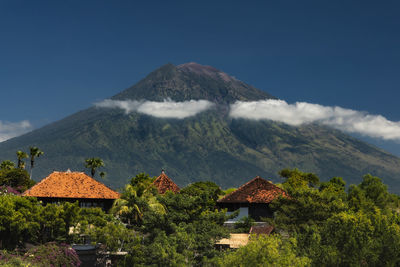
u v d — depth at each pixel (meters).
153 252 46.25
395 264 42.88
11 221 48.00
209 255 48.47
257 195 66.69
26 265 43.88
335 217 45.91
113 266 50.94
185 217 51.31
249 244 38.78
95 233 51.28
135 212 59.34
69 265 48.56
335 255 41.75
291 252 39.88
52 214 51.12
